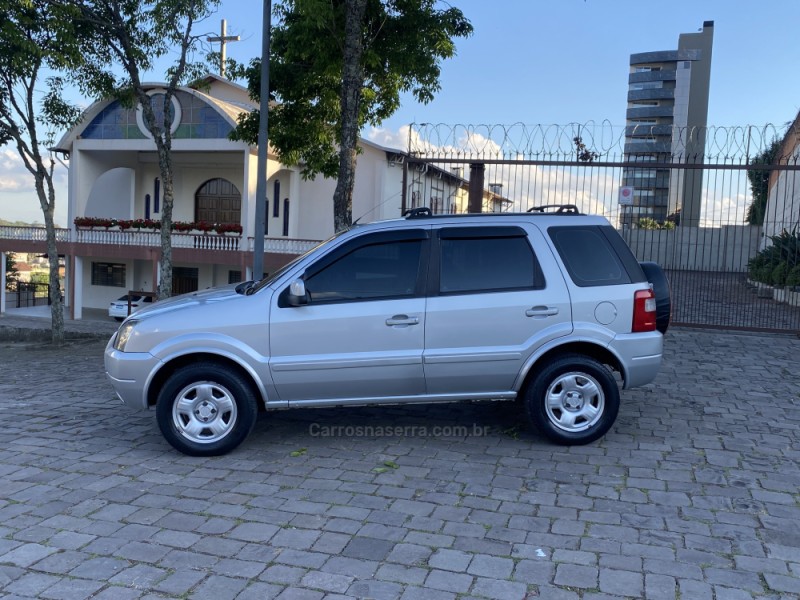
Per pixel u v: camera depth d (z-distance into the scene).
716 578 3.60
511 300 5.56
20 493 4.84
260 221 12.01
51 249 15.04
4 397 8.20
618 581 3.57
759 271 19.95
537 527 4.23
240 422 5.55
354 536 4.13
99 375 9.93
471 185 11.49
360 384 5.55
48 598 3.45
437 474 5.15
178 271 30.78
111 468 5.37
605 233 5.82
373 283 5.62
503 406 7.10
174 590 3.52
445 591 3.50
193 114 26.88
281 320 5.49
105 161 30.08
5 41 12.73
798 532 4.13
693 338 11.05
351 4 10.53
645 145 54.53
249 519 4.38
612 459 5.43
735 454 5.54
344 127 10.70
